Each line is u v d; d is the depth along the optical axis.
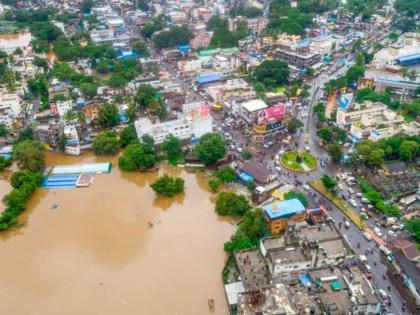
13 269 172.00
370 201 199.38
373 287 141.62
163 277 165.88
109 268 171.25
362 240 176.38
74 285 163.38
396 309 143.88
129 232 192.12
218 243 184.12
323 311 129.38
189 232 191.62
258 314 125.19
